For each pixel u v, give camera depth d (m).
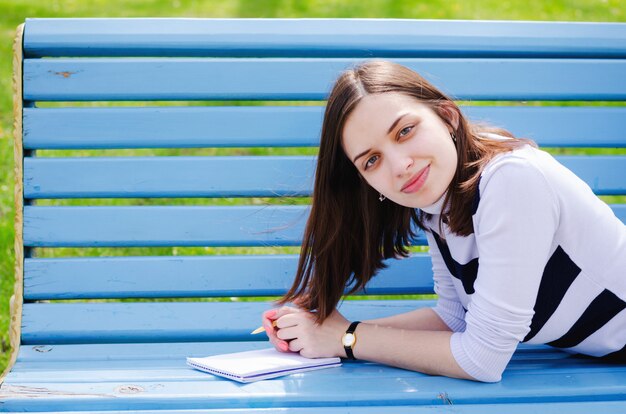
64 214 2.32
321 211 2.04
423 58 2.45
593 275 1.87
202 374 1.96
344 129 1.84
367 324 2.02
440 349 1.88
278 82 2.39
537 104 4.84
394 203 2.08
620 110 2.47
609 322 1.93
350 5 6.62
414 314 2.21
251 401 1.78
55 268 2.30
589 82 2.47
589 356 2.13
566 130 2.46
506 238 1.76
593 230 1.85
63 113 2.33
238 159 2.37
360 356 1.99
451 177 1.83
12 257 3.31
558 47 2.47
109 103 4.85
